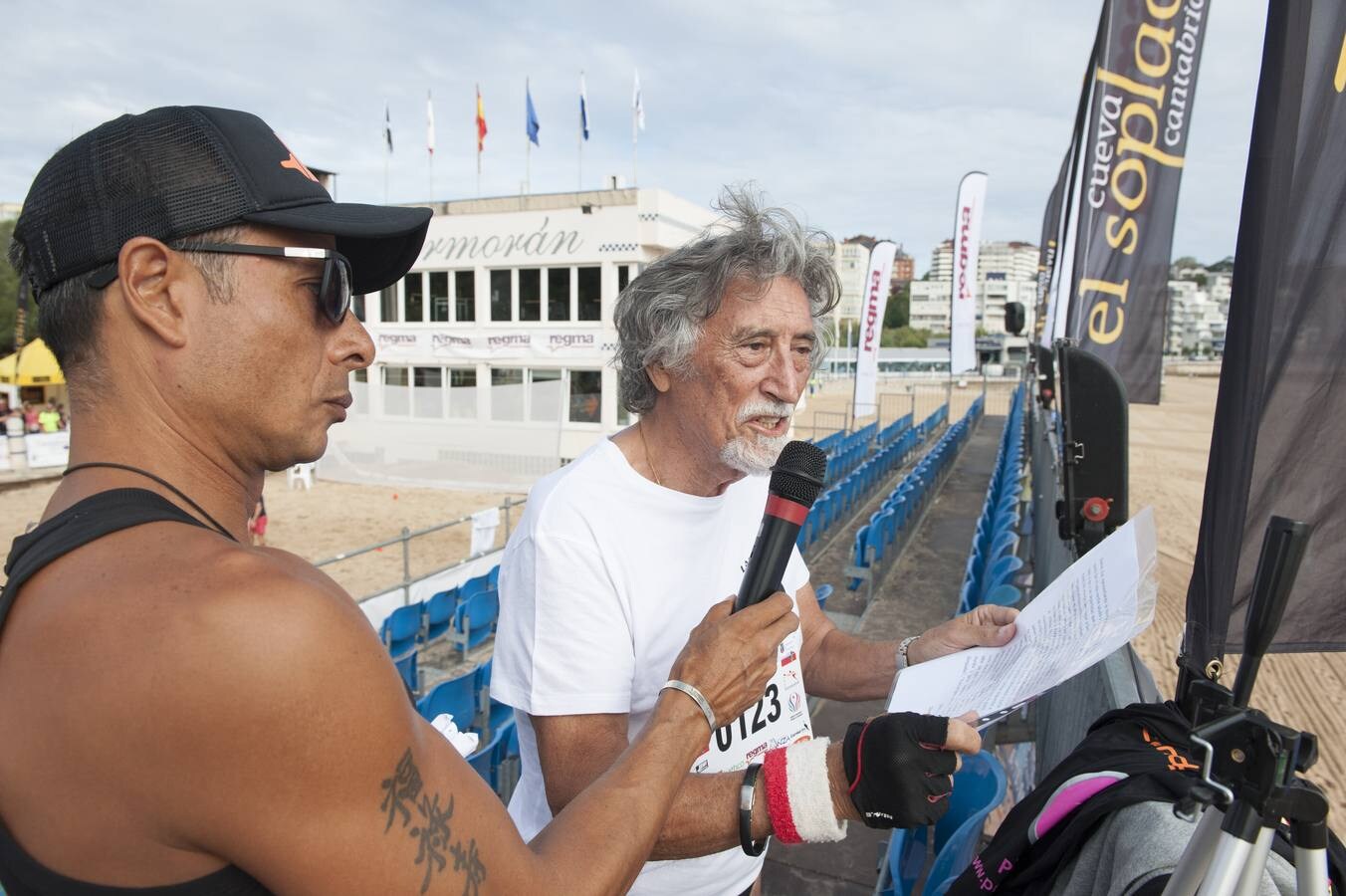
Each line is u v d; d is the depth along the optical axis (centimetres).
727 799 116
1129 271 636
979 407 2948
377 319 1984
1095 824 112
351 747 66
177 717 62
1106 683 213
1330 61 147
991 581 529
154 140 77
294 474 1697
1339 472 158
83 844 66
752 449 142
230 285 79
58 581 68
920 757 104
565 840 87
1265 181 127
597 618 138
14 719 67
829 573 884
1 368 1981
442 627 722
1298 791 81
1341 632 163
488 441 1761
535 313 1867
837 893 329
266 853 65
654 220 1752
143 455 79
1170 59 611
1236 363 131
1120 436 284
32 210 79
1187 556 960
